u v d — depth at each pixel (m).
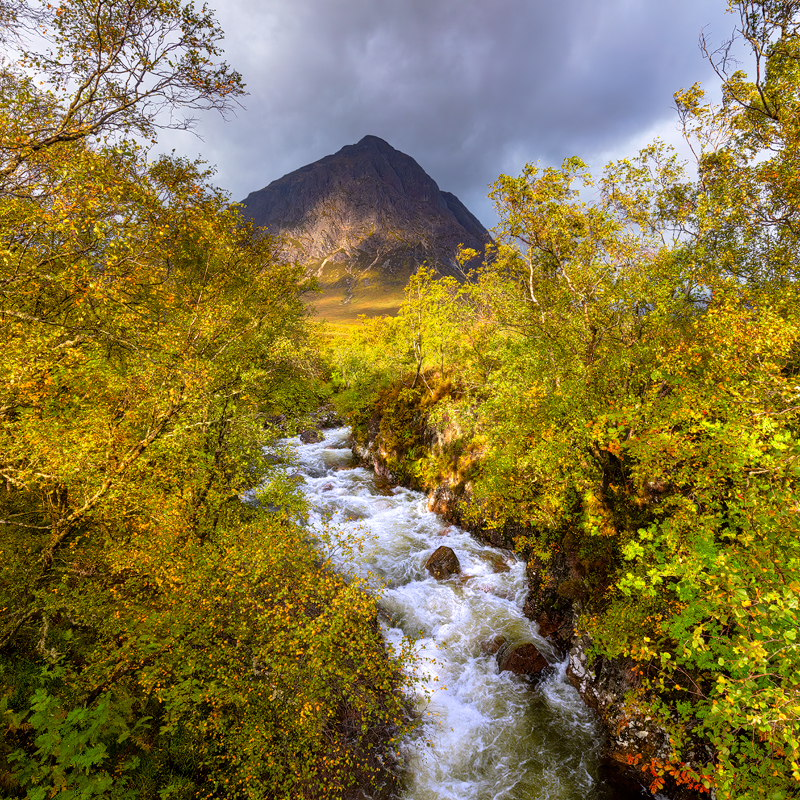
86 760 6.02
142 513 10.20
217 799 7.64
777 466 5.71
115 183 8.65
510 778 10.05
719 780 5.29
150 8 6.87
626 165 13.17
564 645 13.37
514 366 16.11
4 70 7.52
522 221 14.73
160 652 8.61
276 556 10.03
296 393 24.02
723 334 8.30
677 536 7.05
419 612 15.79
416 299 29.53
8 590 8.79
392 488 28.06
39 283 8.37
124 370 12.50
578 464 13.02
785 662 4.53
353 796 8.75
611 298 12.65
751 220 11.98
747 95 11.62
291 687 8.34
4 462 8.67
